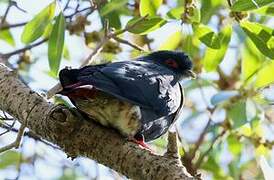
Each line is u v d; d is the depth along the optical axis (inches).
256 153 533.0
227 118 535.8
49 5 459.2
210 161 563.8
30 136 460.1
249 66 510.6
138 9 494.0
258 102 514.0
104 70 371.6
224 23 454.6
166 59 454.3
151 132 413.1
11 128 395.5
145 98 387.2
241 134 537.6
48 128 350.9
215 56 467.2
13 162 551.2
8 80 373.1
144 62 416.2
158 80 404.5
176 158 320.5
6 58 478.3
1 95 370.3
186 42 508.1
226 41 457.7
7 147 379.2
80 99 355.9
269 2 399.2
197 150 534.0
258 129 535.5
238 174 568.1
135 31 431.8
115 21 493.4
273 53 416.8
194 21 431.8
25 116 358.3
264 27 416.2
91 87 349.1
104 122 366.6
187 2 429.1
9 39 549.6
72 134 350.6
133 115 377.7
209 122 540.7
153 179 318.3
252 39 418.3
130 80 382.6
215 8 453.7
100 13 451.2
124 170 335.6
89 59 417.1
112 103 366.9
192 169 507.2
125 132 376.2
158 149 497.4
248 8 400.2
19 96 364.5
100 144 346.0
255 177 578.9
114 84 369.1
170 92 411.5
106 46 502.0
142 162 327.3
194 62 527.2
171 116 426.3
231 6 406.3
